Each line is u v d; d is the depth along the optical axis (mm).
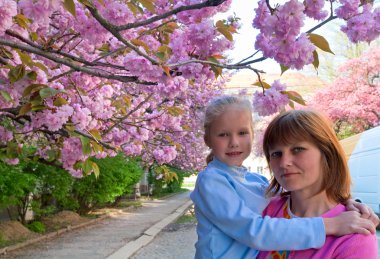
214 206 1854
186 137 14484
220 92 11727
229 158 2025
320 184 1738
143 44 3371
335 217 1637
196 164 18438
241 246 1825
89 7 2549
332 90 18812
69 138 4219
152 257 8375
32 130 4406
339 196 1751
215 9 3299
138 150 7129
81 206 14398
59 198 11555
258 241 1689
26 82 2969
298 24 2391
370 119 18000
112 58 4586
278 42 2461
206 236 1879
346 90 18594
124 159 14484
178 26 3963
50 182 10664
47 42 3639
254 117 2131
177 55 3104
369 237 1561
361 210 1668
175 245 9734
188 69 3029
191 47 3145
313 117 1736
